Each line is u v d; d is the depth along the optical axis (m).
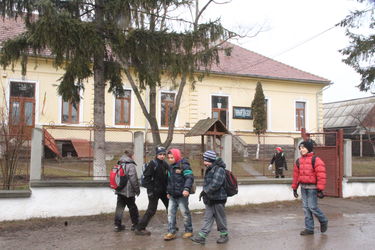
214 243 6.51
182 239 6.77
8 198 7.96
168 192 6.84
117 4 8.32
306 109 27.59
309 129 27.47
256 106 24.36
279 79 26.23
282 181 11.07
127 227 7.73
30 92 19.67
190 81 10.98
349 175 12.12
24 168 8.91
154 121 13.10
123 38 8.62
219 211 6.51
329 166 11.88
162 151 7.08
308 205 7.12
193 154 12.05
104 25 8.85
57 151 8.95
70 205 8.47
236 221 8.45
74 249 6.13
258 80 26.02
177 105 13.40
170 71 9.77
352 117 35.56
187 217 6.84
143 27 8.89
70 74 8.92
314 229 7.64
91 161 9.26
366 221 8.46
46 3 7.46
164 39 9.09
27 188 8.74
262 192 10.80
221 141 10.92
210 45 10.05
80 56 8.27
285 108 26.83
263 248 6.17
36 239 6.73
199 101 24.17
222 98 24.98
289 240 6.70
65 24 7.75
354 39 16.75
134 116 22.22
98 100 9.49
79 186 8.57
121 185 7.14
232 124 24.88
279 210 9.84
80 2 8.76
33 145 8.46
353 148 13.09
